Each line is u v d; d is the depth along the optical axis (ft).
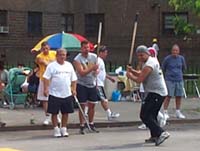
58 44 76.69
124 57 132.87
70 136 55.16
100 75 64.59
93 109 58.08
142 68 49.47
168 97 67.36
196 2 77.46
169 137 54.75
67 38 77.30
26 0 131.13
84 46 56.24
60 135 54.75
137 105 82.07
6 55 128.98
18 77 75.87
